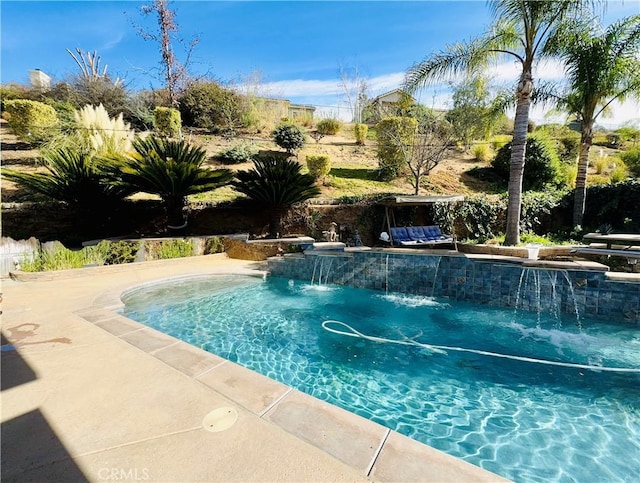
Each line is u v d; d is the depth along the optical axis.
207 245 8.98
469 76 8.43
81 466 1.59
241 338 4.41
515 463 2.20
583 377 3.35
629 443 2.39
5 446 1.73
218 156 12.67
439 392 3.12
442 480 1.46
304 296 6.34
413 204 10.05
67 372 2.56
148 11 15.16
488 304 5.62
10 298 5.01
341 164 14.00
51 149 9.03
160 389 2.29
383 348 4.09
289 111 21.41
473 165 14.12
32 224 8.12
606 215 9.32
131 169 7.70
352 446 1.70
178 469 1.56
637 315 4.52
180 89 16.12
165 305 5.79
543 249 7.29
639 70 7.83
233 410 2.03
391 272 6.57
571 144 14.38
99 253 7.27
